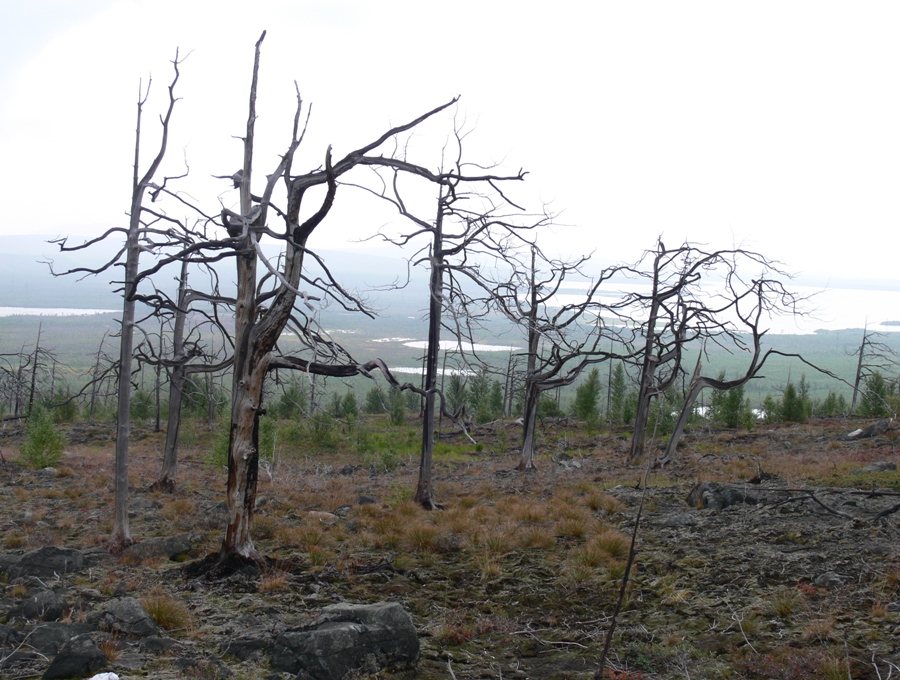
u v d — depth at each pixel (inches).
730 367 5221.5
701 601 375.9
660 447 1433.3
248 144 436.8
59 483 869.8
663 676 289.9
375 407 2225.6
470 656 319.6
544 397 2112.5
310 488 915.4
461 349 574.6
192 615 356.2
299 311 428.5
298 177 440.1
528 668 305.3
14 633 303.6
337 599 392.8
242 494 440.8
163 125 502.3
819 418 1865.2
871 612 335.9
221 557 441.4
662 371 1165.7
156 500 746.2
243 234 417.4
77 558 447.5
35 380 1508.4
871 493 336.5
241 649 304.2
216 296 478.6
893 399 1518.2
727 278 1054.4
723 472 914.7
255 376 437.7
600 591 404.2
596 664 307.9
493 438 1769.2
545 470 1184.8
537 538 515.5
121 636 315.6
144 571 444.8
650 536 526.0
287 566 450.3
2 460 1061.8
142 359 571.8
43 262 460.4
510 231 661.3
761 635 324.2
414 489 860.0
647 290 1152.8
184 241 469.7
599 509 666.2
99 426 1721.2
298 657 285.9
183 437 1504.7
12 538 534.0
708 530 529.0
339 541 548.1
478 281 570.3
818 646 305.0
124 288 497.4
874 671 275.7
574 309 977.5
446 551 510.0
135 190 497.7
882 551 434.6
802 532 494.9
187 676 271.3
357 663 292.0
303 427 1560.0
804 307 1032.2
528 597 401.1
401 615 315.9
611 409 2121.1
